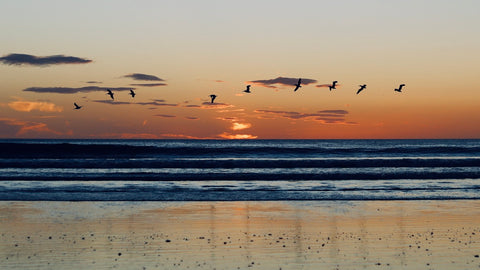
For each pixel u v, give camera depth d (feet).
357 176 107.04
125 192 86.74
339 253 47.78
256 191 88.22
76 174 109.91
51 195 82.99
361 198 81.56
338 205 75.31
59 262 44.37
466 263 44.24
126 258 45.83
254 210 71.10
